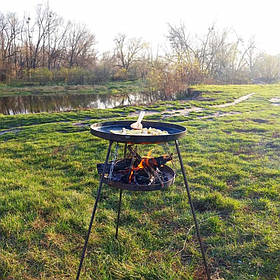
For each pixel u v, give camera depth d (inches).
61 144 255.1
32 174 178.5
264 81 1560.0
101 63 1801.2
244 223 115.5
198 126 320.8
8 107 691.4
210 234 110.8
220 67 1333.7
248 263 93.4
